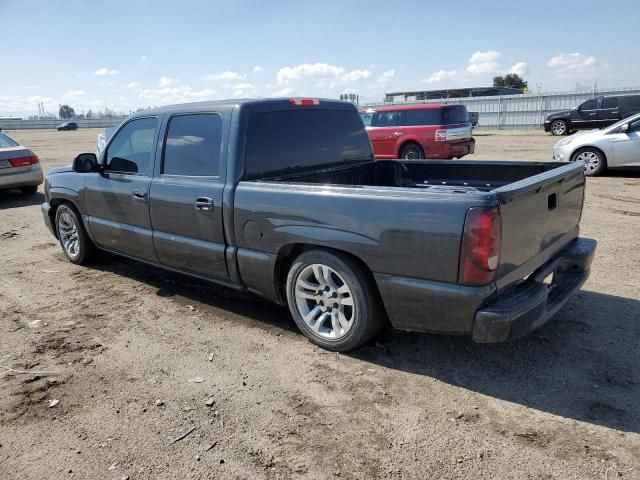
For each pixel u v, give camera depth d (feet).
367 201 10.77
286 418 9.89
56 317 14.98
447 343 12.64
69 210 19.02
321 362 11.95
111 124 264.93
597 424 9.41
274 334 13.47
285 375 11.42
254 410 10.18
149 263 16.53
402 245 10.37
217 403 10.45
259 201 12.52
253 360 12.14
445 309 10.17
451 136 47.19
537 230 11.13
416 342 12.75
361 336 11.73
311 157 14.92
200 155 13.99
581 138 37.93
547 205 11.44
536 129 106.11
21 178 34.60
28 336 13.76
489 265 9.61
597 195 30.66
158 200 14.97
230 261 13.57
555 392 10.44
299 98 14.87
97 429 9.75
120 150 16.55
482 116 112.47
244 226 12.99
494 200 9.48
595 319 13.62
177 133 14.62
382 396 10.52
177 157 14.62
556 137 79.71
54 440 9.48
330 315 12.40
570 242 13.42
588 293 15.39
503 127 110.11
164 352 12.67
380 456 8.75
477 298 9.77
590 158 37.55
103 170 17.21
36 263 20.40
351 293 11.60
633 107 74.23
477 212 9.48
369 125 51.19
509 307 9.83
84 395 10.90
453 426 9.48
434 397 10.42
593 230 22.62
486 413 9.84
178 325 14.19
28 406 10.57
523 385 10.74
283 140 14.12
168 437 9.45
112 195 16.65
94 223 17.80
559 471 8.25
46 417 10.18
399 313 10.88
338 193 11.19
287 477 8.35
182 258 14.94
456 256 9.75
